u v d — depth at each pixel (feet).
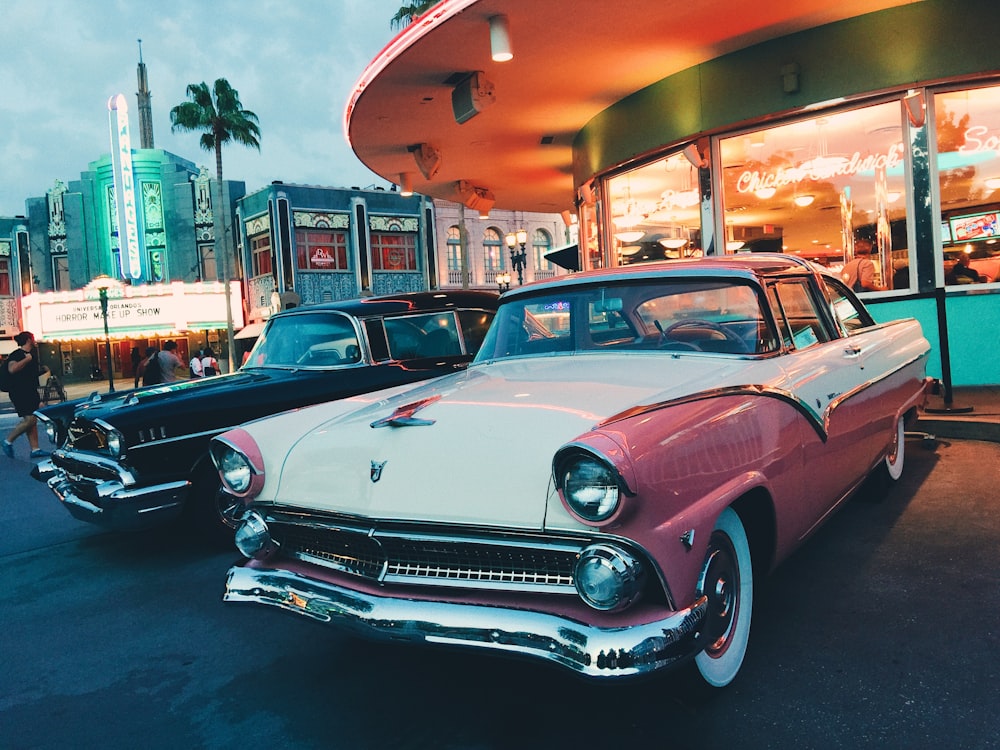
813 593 10.64
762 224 27.50
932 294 20.17
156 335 115.96
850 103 24.75
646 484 6.50
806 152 26.32
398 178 42.01
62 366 121.39
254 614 12.01
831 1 22.65
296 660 10.14
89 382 118.01
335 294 103.76
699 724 7.70
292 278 100.42
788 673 8.54
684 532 6.90
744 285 10.11
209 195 115.85
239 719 8.63
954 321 23.95
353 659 10.03
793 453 9.13
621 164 31.32
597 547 6.60
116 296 112.27
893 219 24.99
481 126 33.24
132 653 10.81
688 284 10.43
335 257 104.12
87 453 15.24
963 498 14.19
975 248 23.93
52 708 9.28
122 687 9.73
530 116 32.27
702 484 7.28
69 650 11.09
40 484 25.36
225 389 15.46
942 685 8.05
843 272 25.94
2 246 123.24
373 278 106.52
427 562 7.79
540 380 9.45
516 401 8.41
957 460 16.85
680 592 6.83
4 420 61.52
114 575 14.61
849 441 11.14
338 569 8.37
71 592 13.79
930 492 14.73
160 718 8.83
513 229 120.67
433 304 18.48
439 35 23.25
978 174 23.75
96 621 12.20
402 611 7.31
